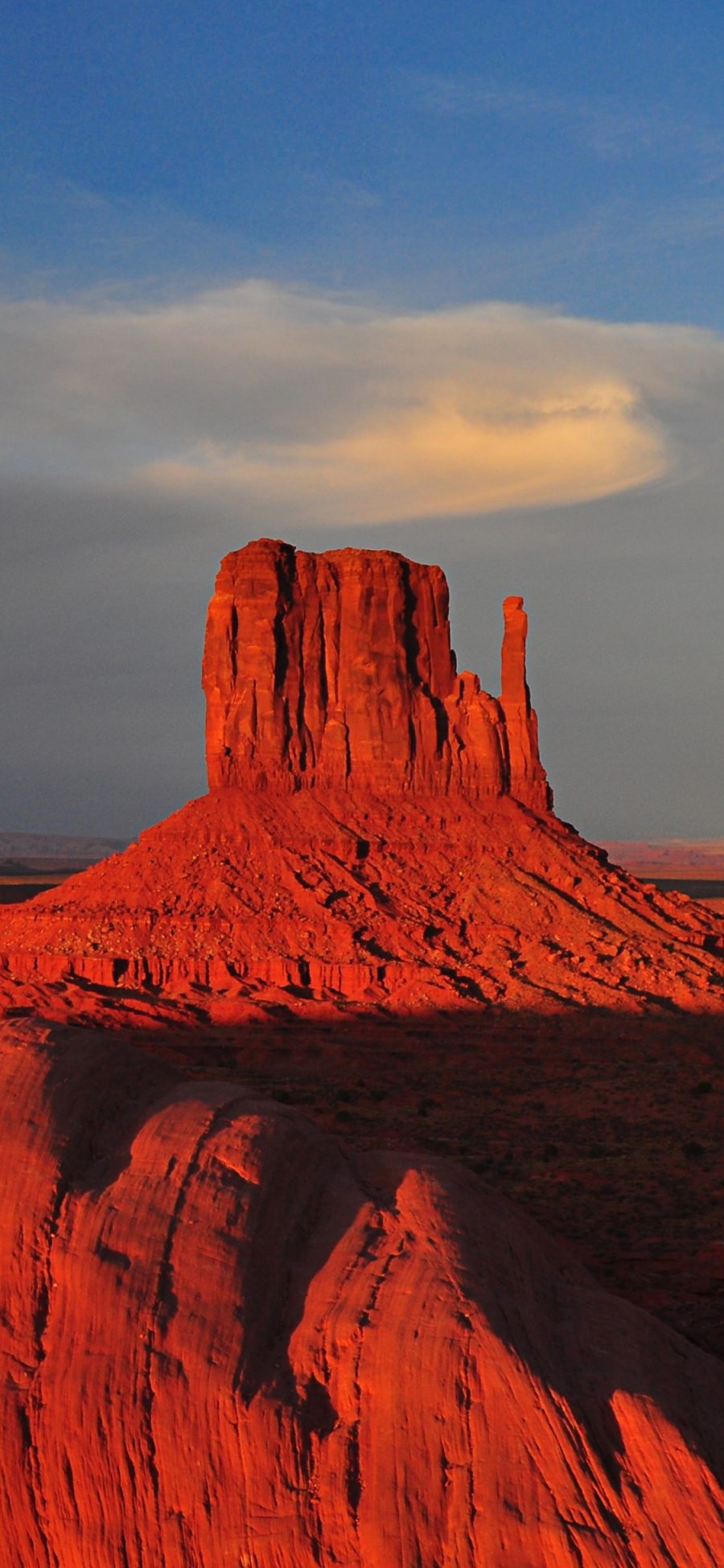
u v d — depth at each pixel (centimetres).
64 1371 2095
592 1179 5194
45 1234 2200
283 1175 2341
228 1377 2084
